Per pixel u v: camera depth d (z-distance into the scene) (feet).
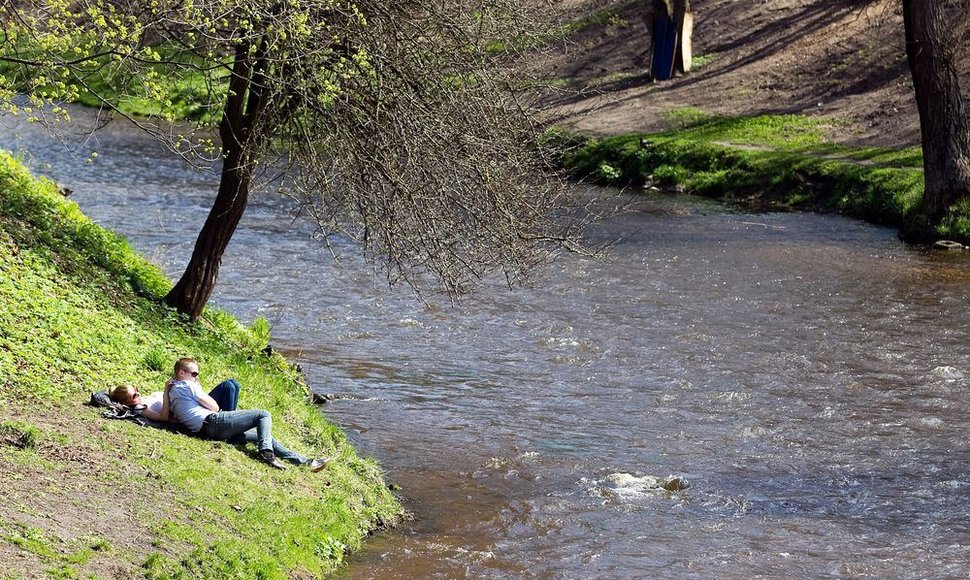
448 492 86.58
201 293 106.42
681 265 177.99
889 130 256.32
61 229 111.24
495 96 89.04
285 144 95.35
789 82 299.99
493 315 145.69
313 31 82.64
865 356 127.95
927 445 99.50
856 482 90.48
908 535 79.66
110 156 273.95
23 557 50.29
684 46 321.93
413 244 89.04
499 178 87.97
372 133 87.40
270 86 88.99
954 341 134.31
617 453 97.09
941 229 193.47
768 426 104.58
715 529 80.18
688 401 112.16
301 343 129.70
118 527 57.72
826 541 78.28
